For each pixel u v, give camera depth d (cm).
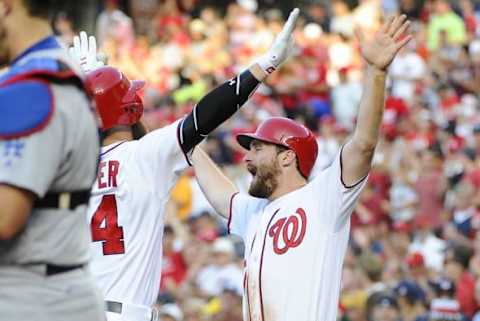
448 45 6047
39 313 1248
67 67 1252
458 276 3428
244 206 1916
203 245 3997
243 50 6366
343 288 3512
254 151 1872
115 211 1742
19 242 1242
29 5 1258
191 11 7219
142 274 1742
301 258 1791
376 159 4788
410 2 6594
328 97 5753
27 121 1215
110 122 1772
